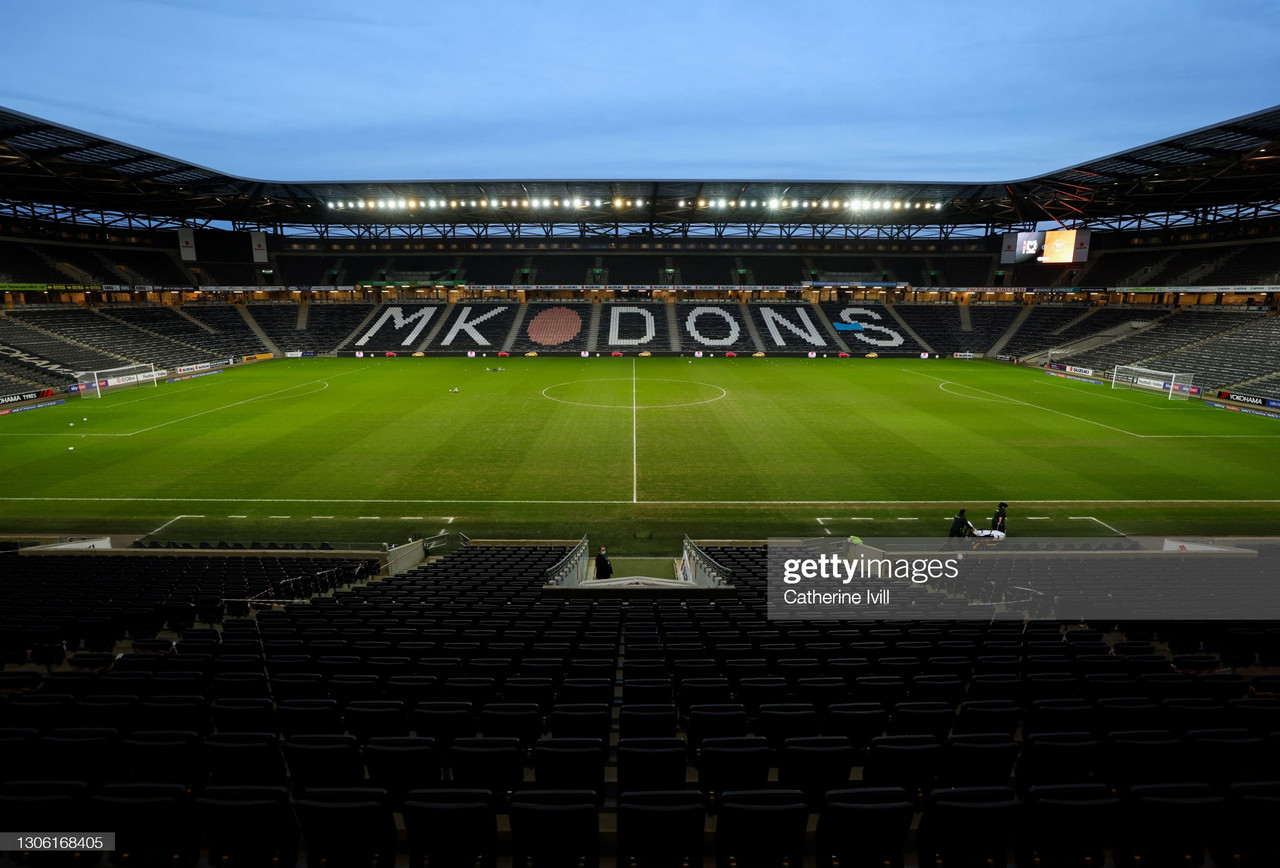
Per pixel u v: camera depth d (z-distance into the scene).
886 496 28.73
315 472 31.73
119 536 24.05
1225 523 25.25
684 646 10.23
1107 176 57.53
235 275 85.75
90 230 75.12
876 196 70.50
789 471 32.22
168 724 7.48
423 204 71.31
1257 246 68.06
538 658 9.79
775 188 67.94
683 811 5.11
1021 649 10.30
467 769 6.24
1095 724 7.50
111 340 65.56
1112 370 62.28
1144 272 76.25
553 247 93.19
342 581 18.78
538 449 36.00
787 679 9.17
